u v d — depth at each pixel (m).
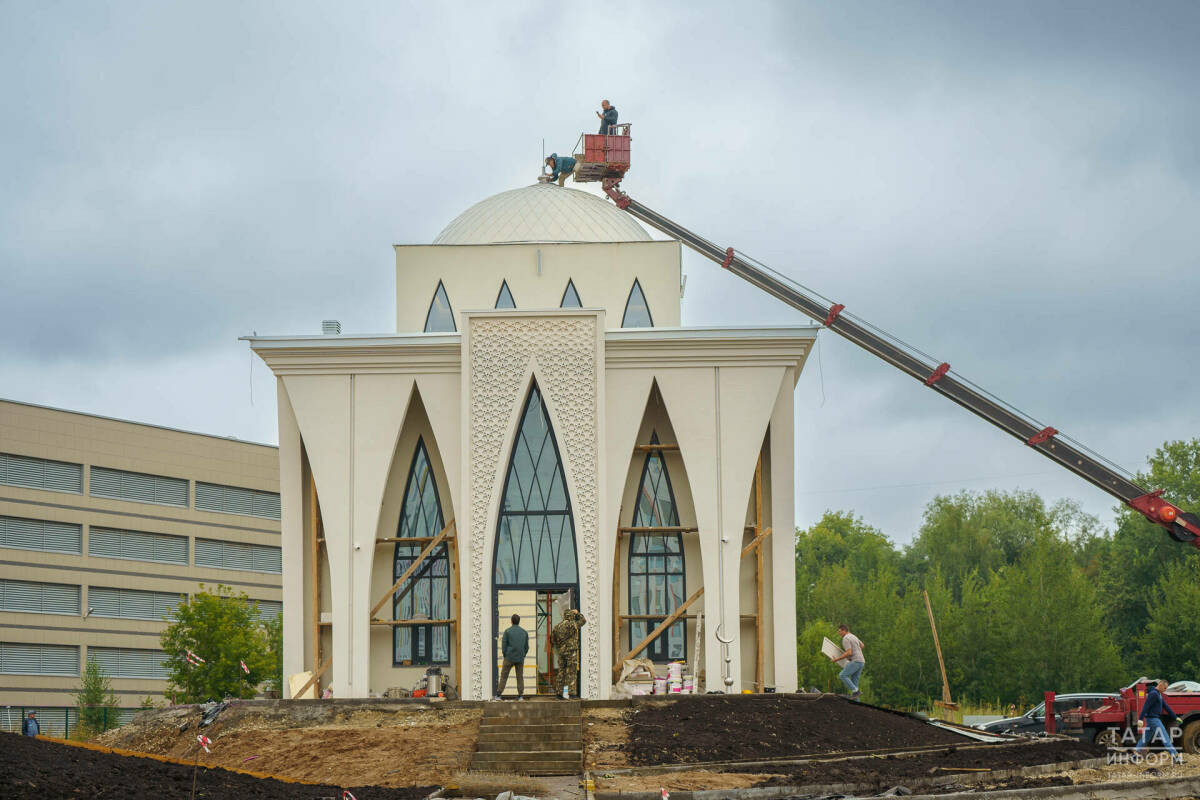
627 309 37.34
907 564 100.69
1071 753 23.08
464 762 22.56
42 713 55.50
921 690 70.12
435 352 33.66
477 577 31.97
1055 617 65.00
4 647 54.50
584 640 31.64
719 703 26.50
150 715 26.75
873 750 23.75
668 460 34.22
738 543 32.69
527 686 31.69
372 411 33.62
